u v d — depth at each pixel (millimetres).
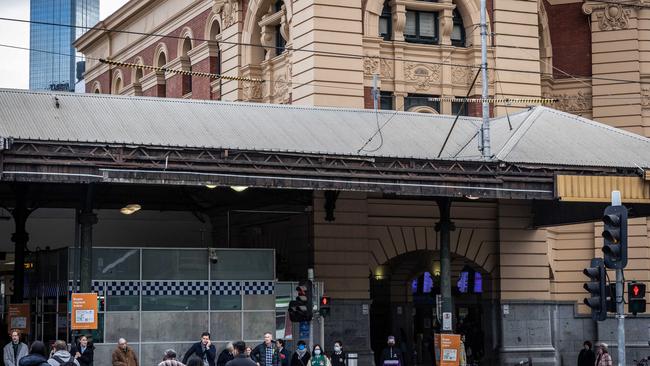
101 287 42312
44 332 45531
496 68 56531
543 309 55625
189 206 54094
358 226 51531
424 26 56438
